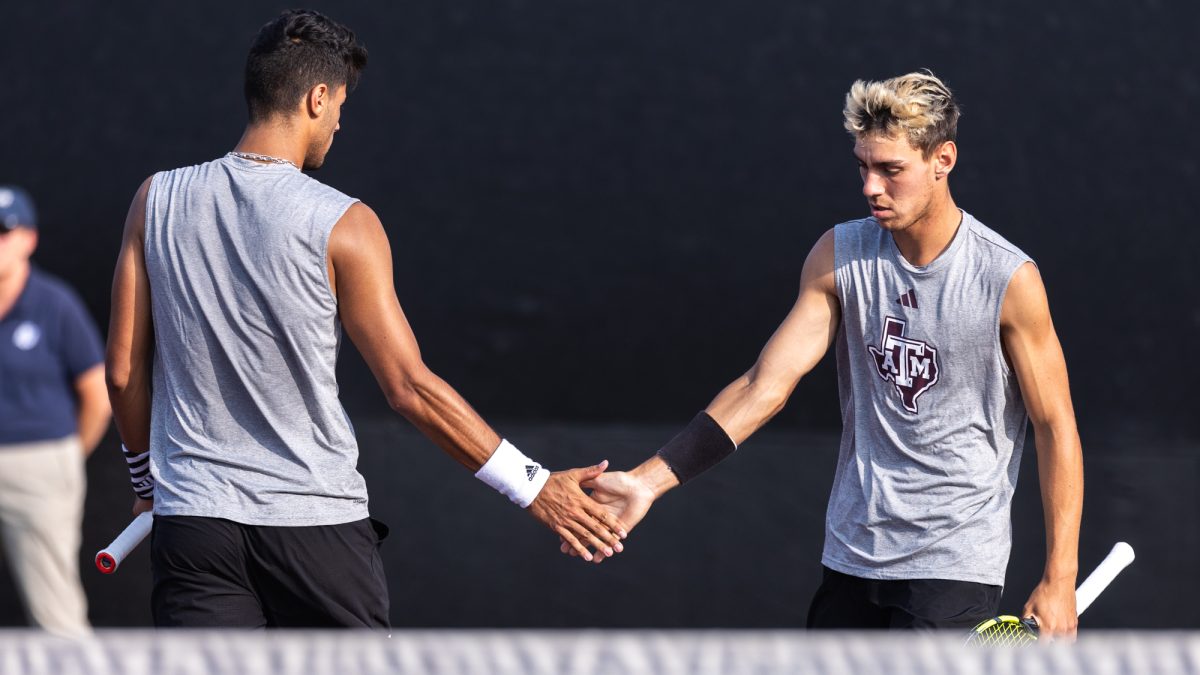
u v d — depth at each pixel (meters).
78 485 14.05
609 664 4.93
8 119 19.77
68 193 19.80
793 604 18.22
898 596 9.27
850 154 19.70
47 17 19.75
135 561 17.67
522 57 19.84
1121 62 19.67
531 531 18.17
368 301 8.46
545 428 19.80
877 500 9.31
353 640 5.00
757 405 9.96
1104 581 9.66
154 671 5.02
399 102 19.88
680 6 19.75
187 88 19.86
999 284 8.97
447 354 19.94
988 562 9.21
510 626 18.06
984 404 9.22
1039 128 19.70
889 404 9.32
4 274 13.62
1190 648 5.19
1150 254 19.70
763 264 19.83
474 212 19.92
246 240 8.28
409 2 19.84
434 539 18.12
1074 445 9.22
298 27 8.68
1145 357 19.72
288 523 8.45
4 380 13.73
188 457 8.49
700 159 19.81
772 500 18.28
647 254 19.91
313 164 8.98
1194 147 19.66
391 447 18.27
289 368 8.42
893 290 9.23
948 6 19.67
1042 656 5.18
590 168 19.89
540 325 19.95
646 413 19.95
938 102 8.84
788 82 19.73
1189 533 18.50
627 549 18.16
